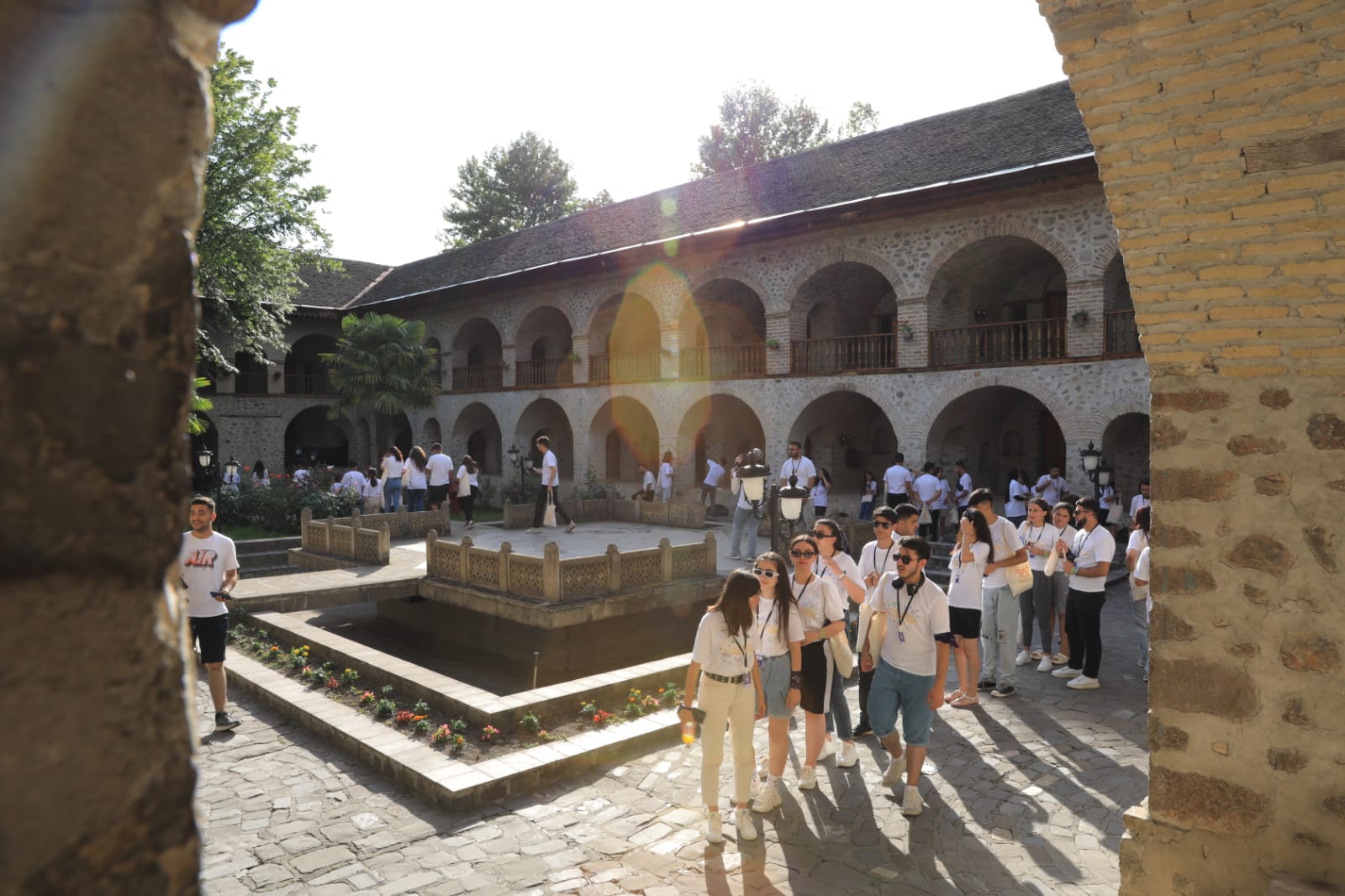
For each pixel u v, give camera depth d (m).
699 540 17.78
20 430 0.94
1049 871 5.08
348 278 40.22
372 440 37.97
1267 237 3.67
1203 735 4.04
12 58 0.94
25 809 0.96
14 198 0.93
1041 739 7.30
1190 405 4.09
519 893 4.81
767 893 4.81
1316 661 3.74
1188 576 4.09
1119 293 19.16
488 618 12.59
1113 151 3.92
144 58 1.07
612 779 6.49
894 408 21.41
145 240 1.06
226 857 5.22
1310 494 3.78
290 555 15.96
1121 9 3.59
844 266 24.03
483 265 34.09
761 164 27.39
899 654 5.87
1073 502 18.28
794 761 6.93
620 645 12.09
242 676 8.70
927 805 5.99
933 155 21.89
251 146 23.92
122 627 1.05
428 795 6.08
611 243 28.55
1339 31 3.22
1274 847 3.83
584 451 29.19
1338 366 3.68
